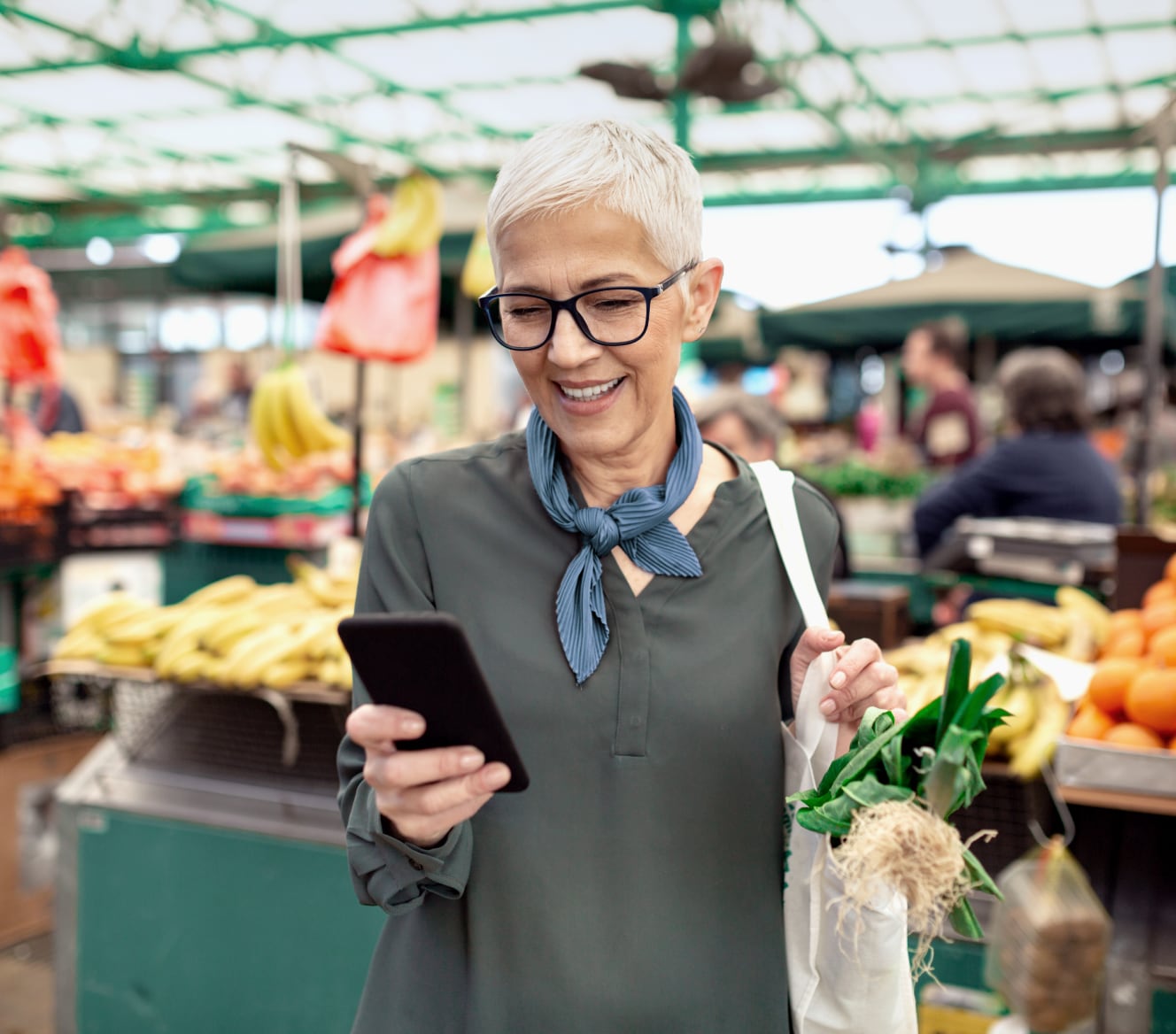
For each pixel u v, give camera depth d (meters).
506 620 0.96
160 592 4.06
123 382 11.32
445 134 7.50
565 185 0.85
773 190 8.90
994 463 3.35
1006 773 1.75
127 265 8.84
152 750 2.25
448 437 7.34
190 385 12.45
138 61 5.80
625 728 0.93
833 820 0.85
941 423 4.83
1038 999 1.55
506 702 0.95
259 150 7.95
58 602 3.13
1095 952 1.55
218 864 2.06
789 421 9.88
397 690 0.76
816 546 1.05
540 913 0.93
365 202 2.84
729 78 4.24
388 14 5.46
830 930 0.96
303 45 5.77
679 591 0.97
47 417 4.99
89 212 9.77
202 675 2.07
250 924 2.04
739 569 0.99
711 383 10.25
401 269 2.80
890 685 0.97
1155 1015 1.58
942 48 5.81
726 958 0.95
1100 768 1.50
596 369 0.89
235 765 2.17
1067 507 3.27
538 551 0.98
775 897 0.99
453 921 0.97
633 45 5.82
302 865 2.00
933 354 4.86
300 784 2.10
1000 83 6.39
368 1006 1.00
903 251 8.07
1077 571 2.80
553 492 0.96
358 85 6.54
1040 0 5.18
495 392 12.04
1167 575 2.09
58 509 3.06
